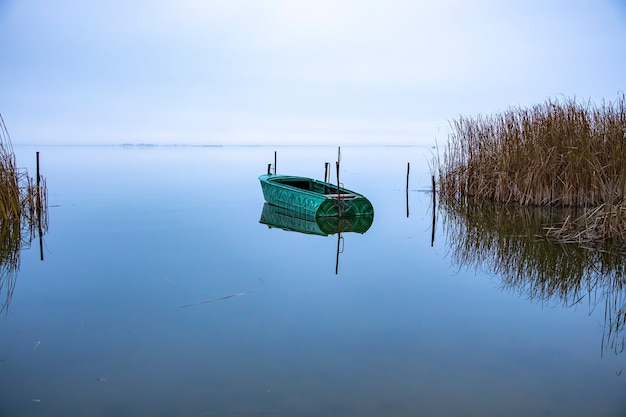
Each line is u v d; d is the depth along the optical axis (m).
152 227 14.72
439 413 4.70
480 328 6.82
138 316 7.27
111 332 6.66
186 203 20.34
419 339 6.43
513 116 18.31
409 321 7.09
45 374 5.47
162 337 6.49
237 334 6.59
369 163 53.12
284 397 4.98
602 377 5.38
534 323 7.02
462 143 20.41
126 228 14.50
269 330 6.73
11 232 13.55
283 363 5.73
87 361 5.79
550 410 4.73
